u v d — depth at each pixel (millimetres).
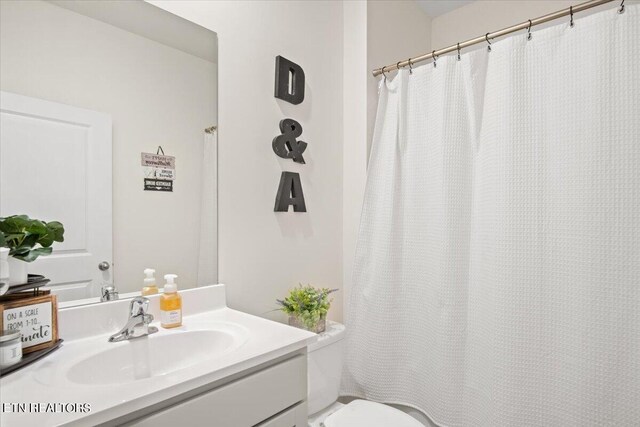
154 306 1136
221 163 1356
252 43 1472
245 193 1438
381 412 1389
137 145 1139
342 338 1565
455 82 1572
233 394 814
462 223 1550
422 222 1671
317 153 1785
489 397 1391
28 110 931
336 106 1908
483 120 1503
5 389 684
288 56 1628
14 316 801
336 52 1909
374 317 1726
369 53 1869
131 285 1121
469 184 1555
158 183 1187
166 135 1206
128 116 1118
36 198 942
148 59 1165
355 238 1897
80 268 1016
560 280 1293
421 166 1682
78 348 908
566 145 1293
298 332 1029
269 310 1528
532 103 1366
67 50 998
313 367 1402
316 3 1790
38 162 946
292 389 971
